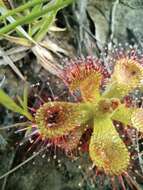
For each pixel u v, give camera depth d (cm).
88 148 5
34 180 5
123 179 5
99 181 5
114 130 5
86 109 5
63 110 5
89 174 5
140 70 5
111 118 5
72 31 6
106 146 5
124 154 5
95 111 5
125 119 5
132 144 5
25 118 5
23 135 5
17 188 5
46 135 5
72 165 5
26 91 5
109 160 5
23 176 5
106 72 5
